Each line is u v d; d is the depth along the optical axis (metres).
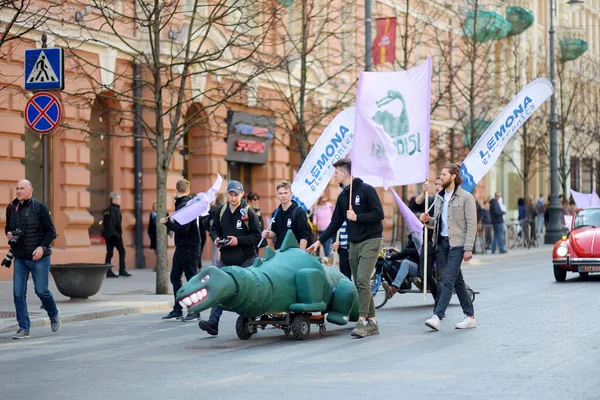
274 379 11.62
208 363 13.07
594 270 26.97
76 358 13.89
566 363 12.30
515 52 57.03
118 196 30.09
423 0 47.59
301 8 34.62
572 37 75.12
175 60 32.88
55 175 29.92
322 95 42.66
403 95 17.55
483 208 47.09
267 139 39.84
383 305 20.91
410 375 11.65
